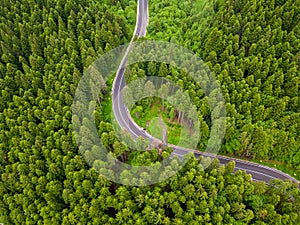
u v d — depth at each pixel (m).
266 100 97.88
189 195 81.19
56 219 82.25
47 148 93.19
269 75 103.44
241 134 92.69
